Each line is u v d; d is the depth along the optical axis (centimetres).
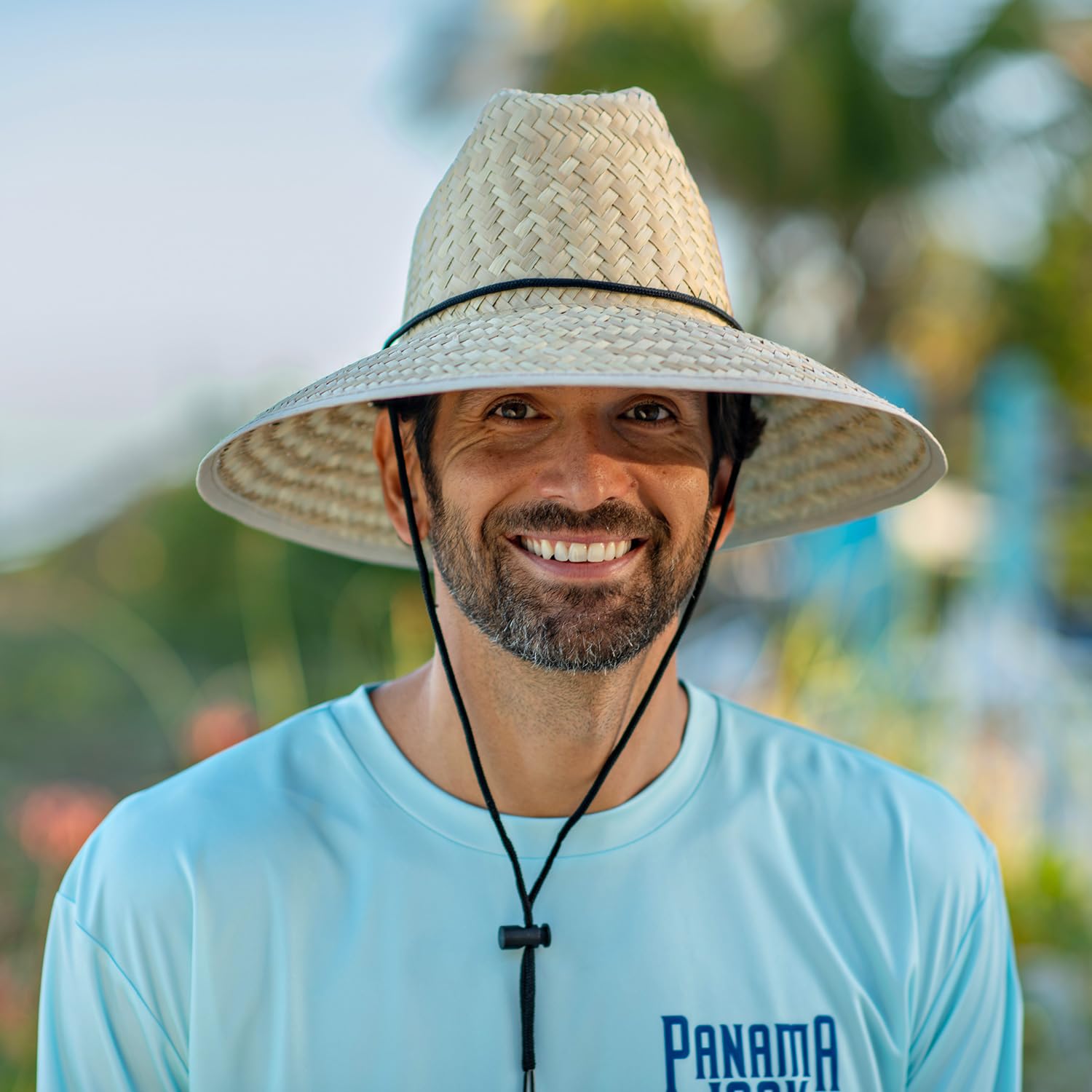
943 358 1032
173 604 824
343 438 205
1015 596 617
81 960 166
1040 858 414
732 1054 166
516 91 175
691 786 179
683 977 168
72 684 724
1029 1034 346
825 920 174
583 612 164
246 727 360
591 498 162
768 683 501
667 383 145
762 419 197
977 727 480
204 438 858
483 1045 163
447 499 170
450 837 171
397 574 641
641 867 172
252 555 766
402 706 184
